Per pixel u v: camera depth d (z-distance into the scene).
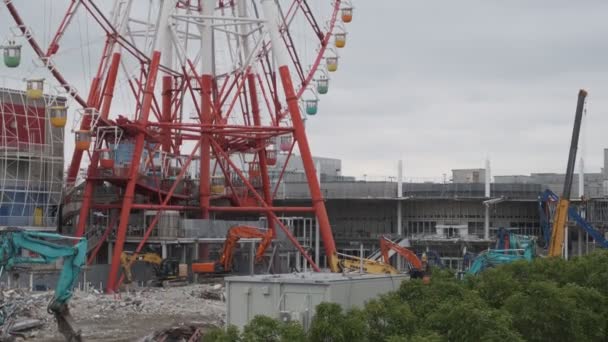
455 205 155.00
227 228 109.88
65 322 53.34
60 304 53.00
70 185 106.94
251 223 115.19
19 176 103.31
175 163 115.69
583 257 55.03
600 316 43.28
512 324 37.84
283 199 152.38
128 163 101.12
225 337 31.66
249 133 102.88
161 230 104.62
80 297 81.56
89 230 108.06
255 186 117.19
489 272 45.94
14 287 80.50
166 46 111.94
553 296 40.91
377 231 157.88
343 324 32.53
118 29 101.62
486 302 41.16
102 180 98.94
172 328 58.53
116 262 92.38
